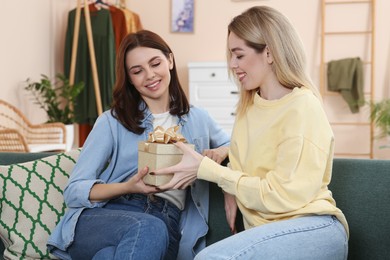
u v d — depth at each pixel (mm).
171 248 1549
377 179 1495
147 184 1435
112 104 1656
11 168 1662
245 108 1550
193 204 1666
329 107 5457
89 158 1576
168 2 5617
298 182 1299
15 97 4250
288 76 1420
